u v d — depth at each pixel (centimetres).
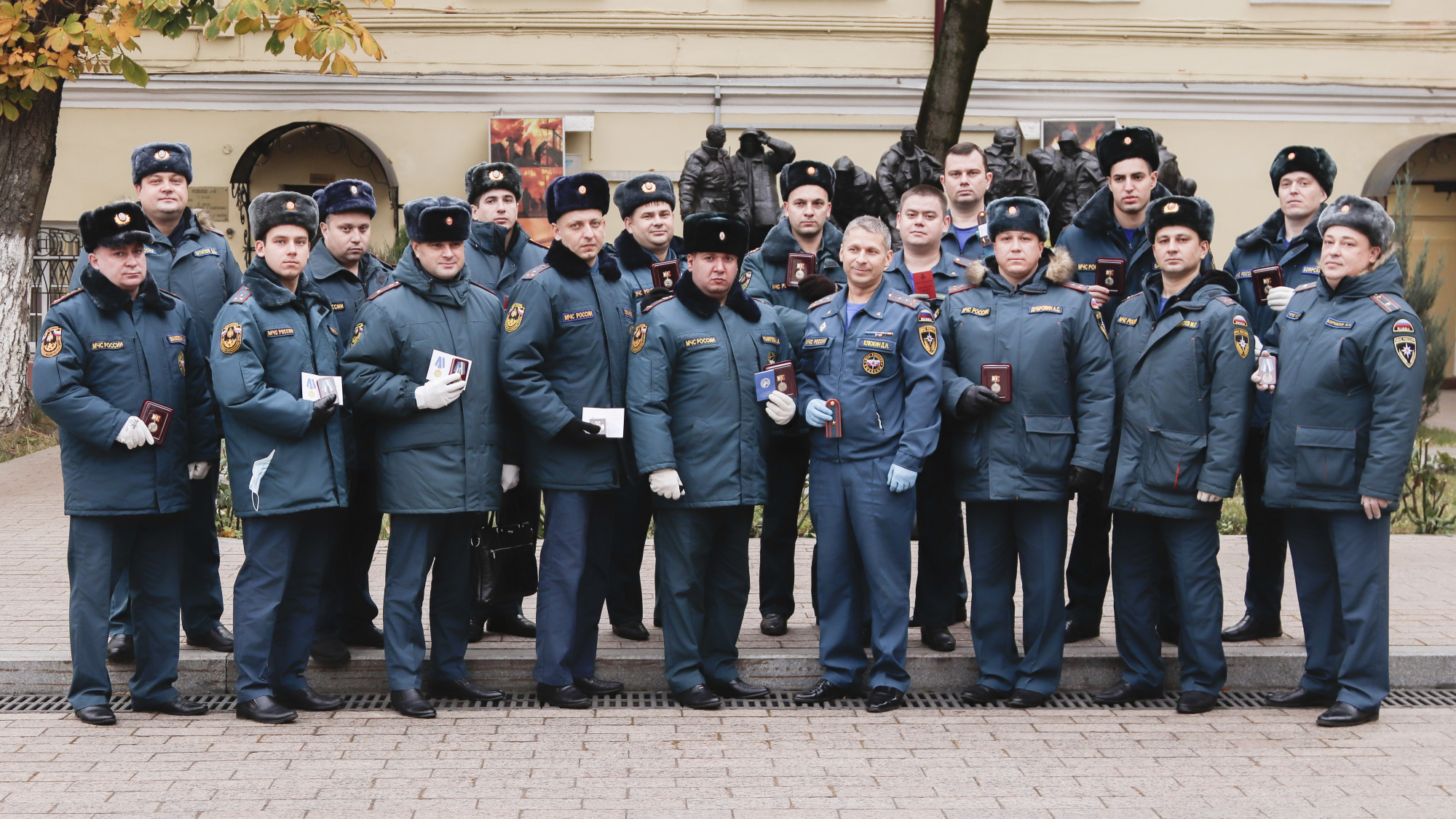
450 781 435
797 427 538
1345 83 1595
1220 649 529
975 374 530
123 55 1027
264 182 1574
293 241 496
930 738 489
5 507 888
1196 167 1598
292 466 492
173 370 506
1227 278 537
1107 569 596
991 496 521
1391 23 1592
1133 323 540
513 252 625
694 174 1126
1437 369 1184
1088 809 414
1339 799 423
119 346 491
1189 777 446
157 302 505
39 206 1173
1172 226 527
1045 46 1577
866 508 523
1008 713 526
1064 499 529
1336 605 529
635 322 539
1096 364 527
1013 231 533
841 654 539
